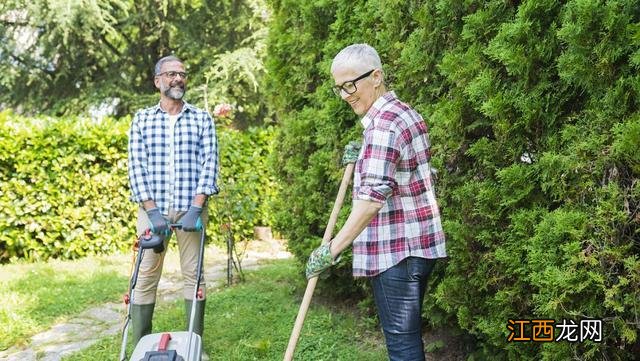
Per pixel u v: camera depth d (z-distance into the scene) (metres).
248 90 14.27
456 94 2.96
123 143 7.45
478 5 2.94
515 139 2.68
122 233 7.54
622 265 2.30
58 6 11.56
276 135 5.24
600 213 2.24
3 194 6.96
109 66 14.46
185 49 14.13
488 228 2.88
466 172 3.13
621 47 2.21
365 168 2.30
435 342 3.58
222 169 7.55
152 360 2.52
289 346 2.52
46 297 5.46
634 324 2.27
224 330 4.27
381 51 3.71
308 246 4.73
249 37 13.39
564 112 2.57
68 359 4.00
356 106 2.48
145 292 3.77
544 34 2.57
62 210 7.20
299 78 4.77
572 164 2.36
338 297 4.80
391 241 2.40
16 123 7.01
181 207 3.67
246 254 7.64
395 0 3.50
